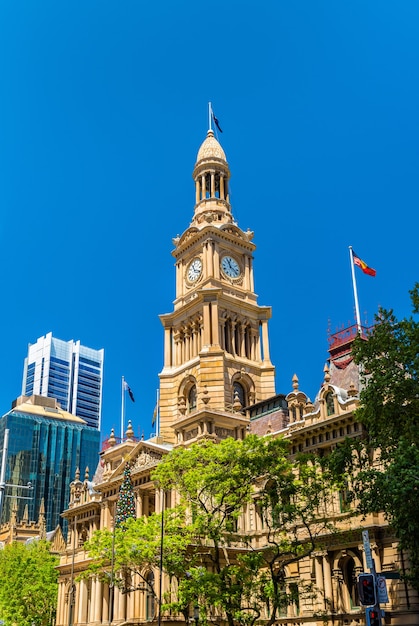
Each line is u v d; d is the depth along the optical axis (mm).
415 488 44469
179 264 115438
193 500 66500
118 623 90375
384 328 55375
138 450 97875
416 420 52438
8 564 120750
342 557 68188
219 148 123812
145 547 65000
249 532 81625
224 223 113312
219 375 99938
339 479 55312
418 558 46781
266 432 89625
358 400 71750
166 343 110875
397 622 60031
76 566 110688
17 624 114562
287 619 71625
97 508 110562
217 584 57875
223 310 106312
